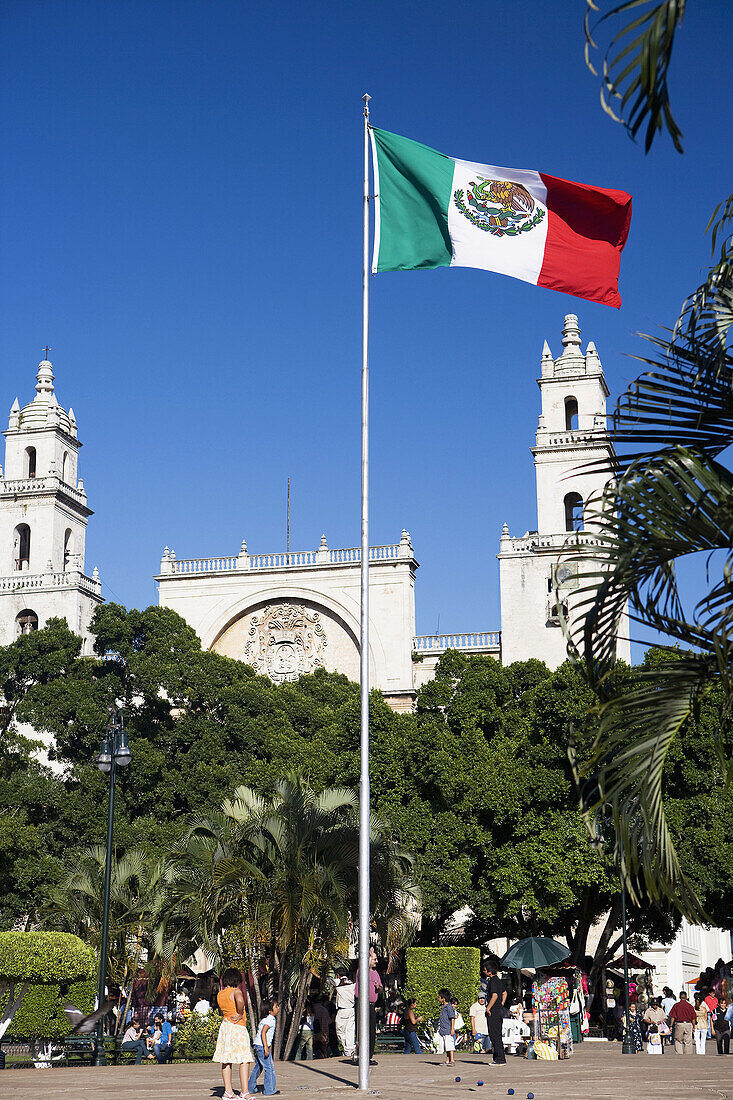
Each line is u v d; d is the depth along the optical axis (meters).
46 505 82.94
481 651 79.69
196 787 60.41
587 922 49.78
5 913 53.69
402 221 22.28
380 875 33.97
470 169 21.59
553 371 80.81
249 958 32.84
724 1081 25.30
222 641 82.88
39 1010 33.53
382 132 22.62
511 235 20.94
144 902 43.03
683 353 11.55
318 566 81.75
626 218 20.56
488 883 47.69
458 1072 28.28
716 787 45.41
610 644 12.21
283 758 62.16
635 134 8.89
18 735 60.09
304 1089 22.64
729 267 11.61
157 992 42.69
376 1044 38.75
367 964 21.53
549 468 78.69
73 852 53.97
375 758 51.28
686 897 11.27
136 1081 25.58
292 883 31.97
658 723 11.71
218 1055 19.83
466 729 51.28
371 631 80.06
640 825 11.62
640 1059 33.62
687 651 12.91
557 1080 25.67
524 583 77.12
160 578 83.75
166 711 65.25
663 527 11.20
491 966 32.41
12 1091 22.84
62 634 65.38
